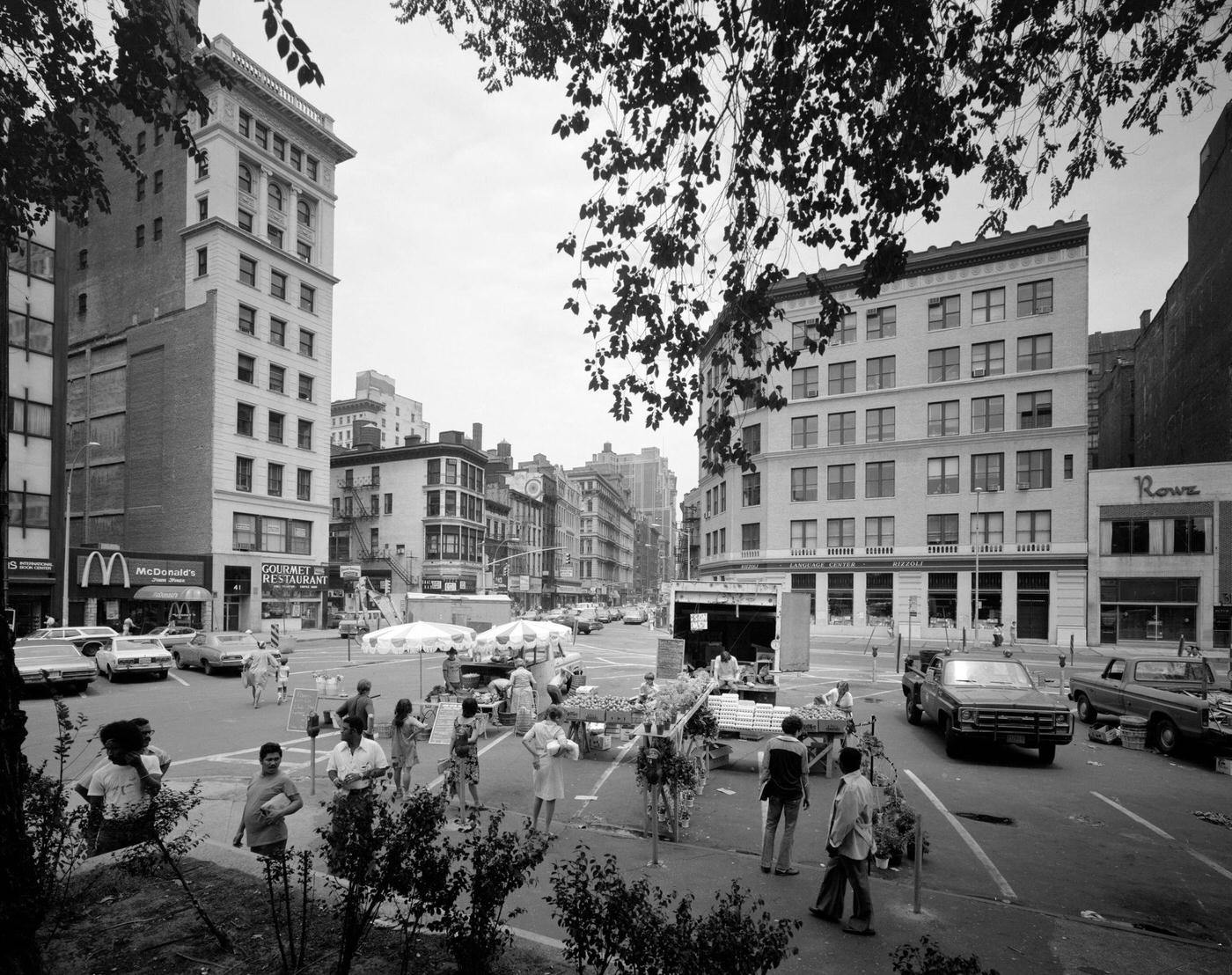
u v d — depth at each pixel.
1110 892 7.15
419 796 4.80
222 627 41.44
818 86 6.36
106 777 6.46
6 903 4.34
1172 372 50.16
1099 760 13.12
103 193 6.91
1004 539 42.00
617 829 8.82
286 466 46.22
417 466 63.53
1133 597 39.22
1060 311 41.50
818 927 6.07
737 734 12.39
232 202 43.16
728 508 52.12
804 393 47.94
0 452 4.78
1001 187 7.32
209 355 41.97
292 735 14.63
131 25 5.88
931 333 44.66
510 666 19.25
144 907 5.55
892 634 44.00
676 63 6.27
